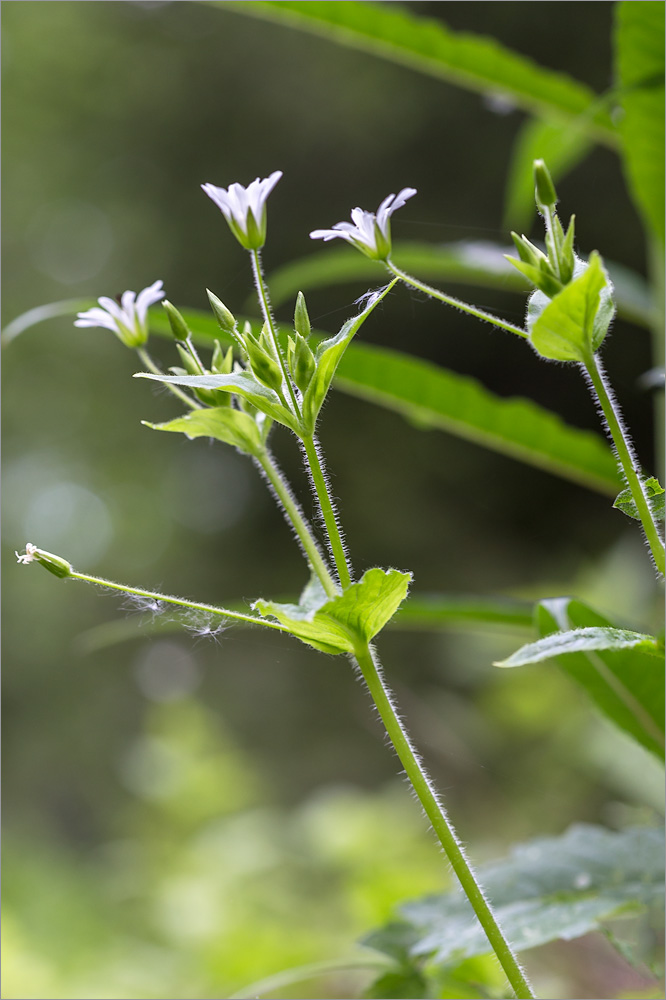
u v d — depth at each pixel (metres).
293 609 0.44
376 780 2.87
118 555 4.50
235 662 3.42
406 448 3.54
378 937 0.51
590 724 1.34
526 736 1.52
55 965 1.25
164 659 3.30
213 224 3.79
